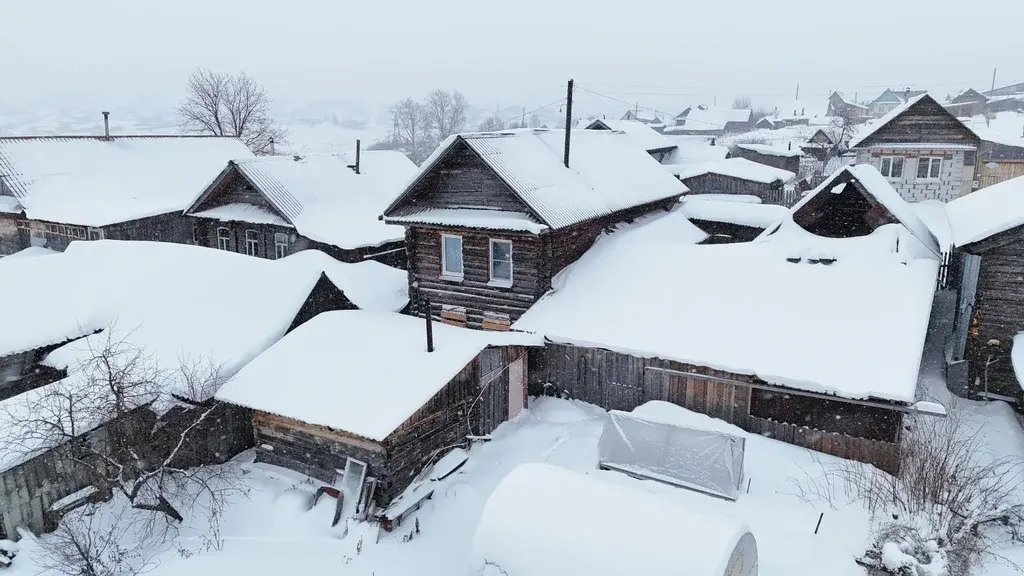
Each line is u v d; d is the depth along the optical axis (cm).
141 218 2903
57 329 1644
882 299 1486
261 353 1542
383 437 1187
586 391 1620
